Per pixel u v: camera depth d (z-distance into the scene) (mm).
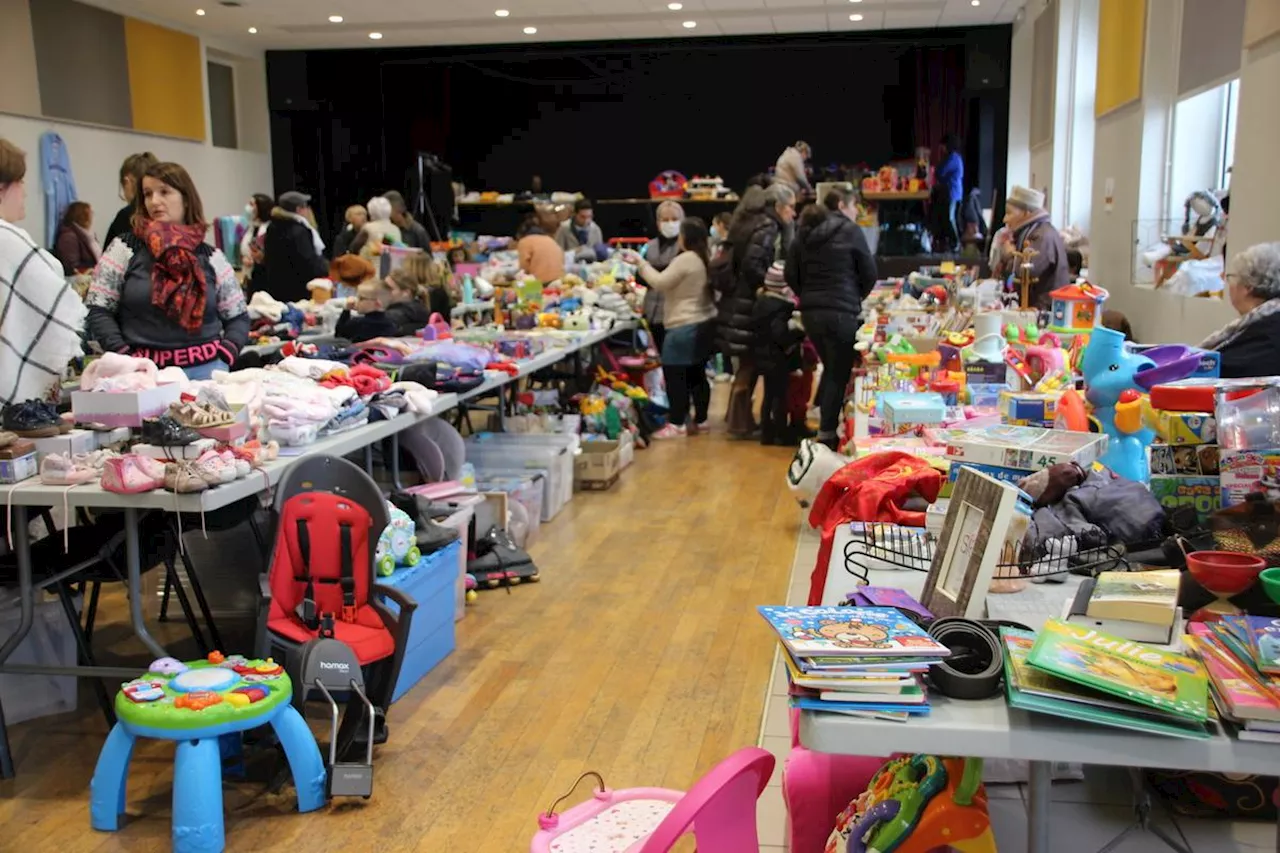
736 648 4031
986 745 1507
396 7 11711
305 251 7801
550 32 13266
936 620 1756
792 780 2227
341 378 3953
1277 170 4715
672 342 7918
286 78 14711
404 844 2732
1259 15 4887
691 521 5793
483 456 5844
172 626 4160
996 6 11797
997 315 4023
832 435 7137
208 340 3969
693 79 14094
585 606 4496
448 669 3846
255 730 3195
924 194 12703
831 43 13445
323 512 3234
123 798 2818
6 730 3188
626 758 3182
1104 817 2445
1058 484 2266
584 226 11062
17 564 3135
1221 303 5434
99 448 3143
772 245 7598
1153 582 1819
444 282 6773
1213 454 2439
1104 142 8547
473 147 14875
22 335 3287
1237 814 2455
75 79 10992
